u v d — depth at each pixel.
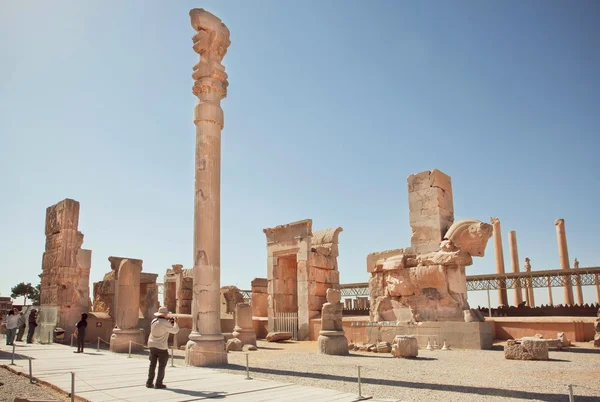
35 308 25.00
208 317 14.48
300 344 24.61
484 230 19.66
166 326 10.14
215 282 14.79
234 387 9.97
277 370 12.92
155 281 30.45
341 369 13.21
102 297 28.31
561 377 11.27
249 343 22.31
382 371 12.67
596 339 17.50
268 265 30.28
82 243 26.41
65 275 24.88
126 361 15.13
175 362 15.22
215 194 15.28
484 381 10.80
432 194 21.31
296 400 8.52
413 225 21.66
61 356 16.78
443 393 9.35
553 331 19.36
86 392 9.45
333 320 18.64
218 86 15.86
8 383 10.95
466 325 18.55
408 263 21.28
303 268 28.33
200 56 16.05
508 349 15.12
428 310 20.28
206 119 15.55
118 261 28.86
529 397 8.88
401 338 16.28
